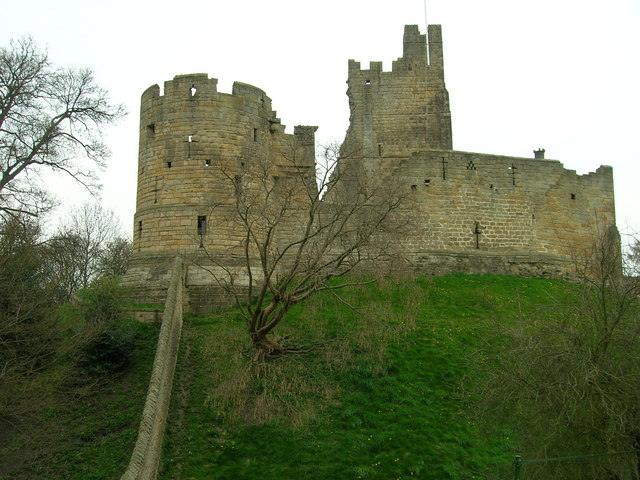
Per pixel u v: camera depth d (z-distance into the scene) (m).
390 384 23.95
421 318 30.14
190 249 31.73
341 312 28.69
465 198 40.47
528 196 41.84
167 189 32.72
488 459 20.30
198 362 24.75
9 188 28.52
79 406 22.75
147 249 32.53
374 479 18.84
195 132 33.03
